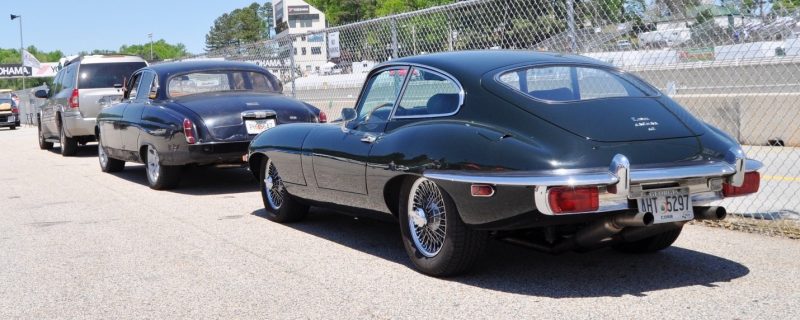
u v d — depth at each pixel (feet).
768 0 22.90
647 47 24.54
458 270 16.15
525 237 16.03
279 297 15.55
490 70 16.29
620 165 13.78
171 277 17.40
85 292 16.40
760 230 20.20
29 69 272.92
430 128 16.24
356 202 18.89
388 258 18.61
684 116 15.79
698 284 15.51
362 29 36.86
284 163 21.63
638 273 16.51
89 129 48.01
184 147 29.68
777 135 38.09
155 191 32.12
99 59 48.70
